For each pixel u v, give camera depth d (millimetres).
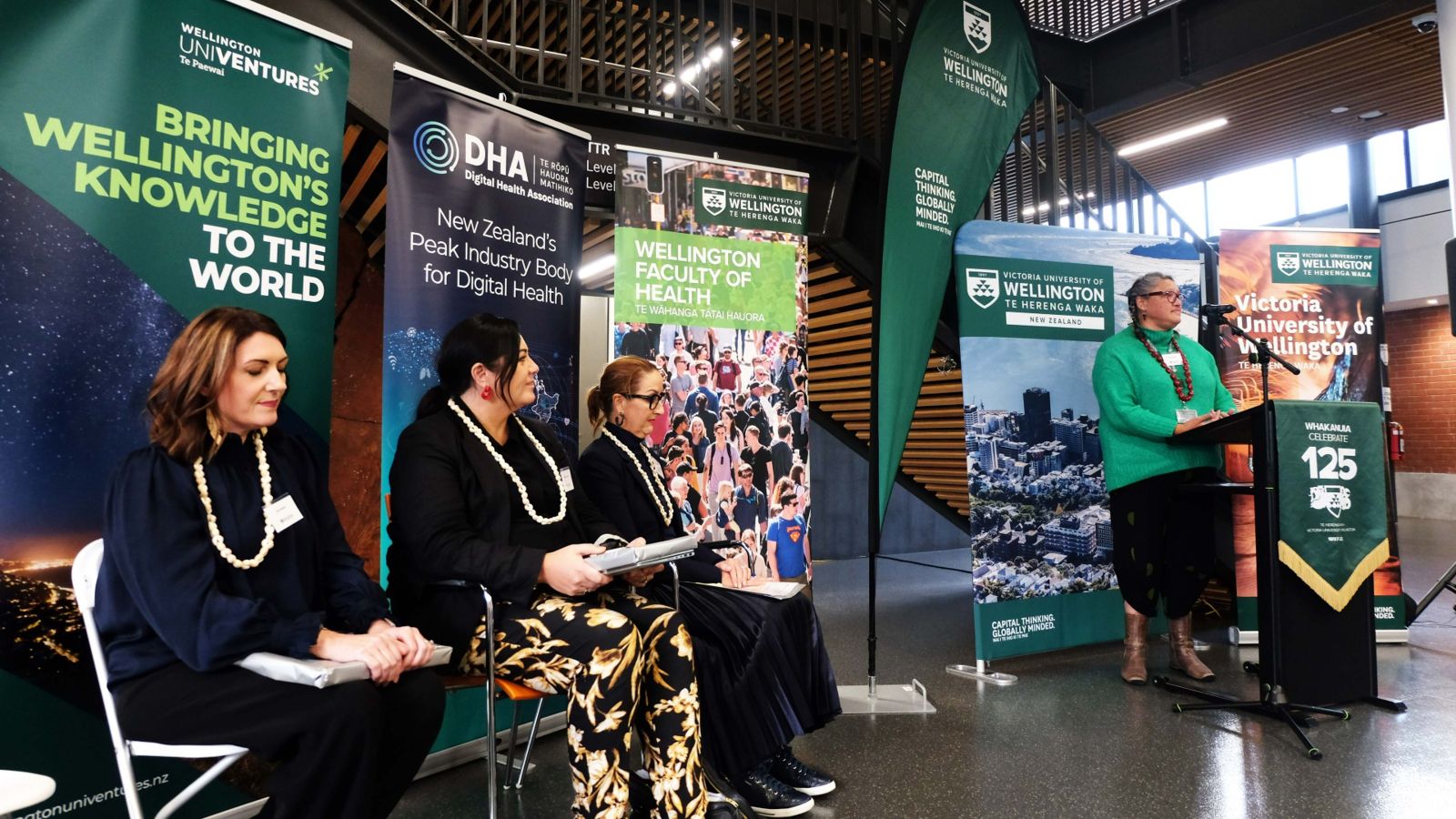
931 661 4199
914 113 3729
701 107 4172
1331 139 9438
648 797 2162
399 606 2043
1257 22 7219
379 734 1469
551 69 5789
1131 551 3723
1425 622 5008
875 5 4633
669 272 3570
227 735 1424
